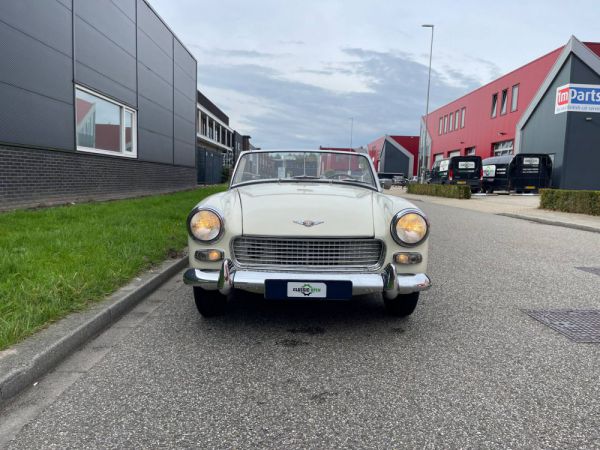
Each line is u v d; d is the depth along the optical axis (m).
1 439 2.05
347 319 3.81
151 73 15.19
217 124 44.03
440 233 9.65
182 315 3.86
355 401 2.45
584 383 2.69
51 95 9.14
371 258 3.36
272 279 3.19
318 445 2.04
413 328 3.62
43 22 8.80
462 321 3.82
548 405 2.43
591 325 3.75
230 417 2.27
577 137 23.52
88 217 7.61
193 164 21.17
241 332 3.47
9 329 2.85
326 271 3.30
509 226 11.10
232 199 3.65
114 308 3.69
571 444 2.08
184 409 2.34
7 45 7.76
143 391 2.53
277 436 2.11
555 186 24.58
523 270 5.95
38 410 2.31
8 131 7.85
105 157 11.66
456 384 2.66
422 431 2.17
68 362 2.89
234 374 2.76
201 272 3.35
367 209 3.52
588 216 13.10
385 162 59.69
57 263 4.46
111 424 2.20
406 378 2.73
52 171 9.23
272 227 3.32
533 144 26.73
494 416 2.31
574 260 6.70
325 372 2.80
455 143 39.69
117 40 12.36
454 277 5.51
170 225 7.46
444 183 28.88
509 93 29.88
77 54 10.13
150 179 15.24
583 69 23.03
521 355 3.10
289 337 3.38
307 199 3.64
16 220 6.75
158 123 16.02
